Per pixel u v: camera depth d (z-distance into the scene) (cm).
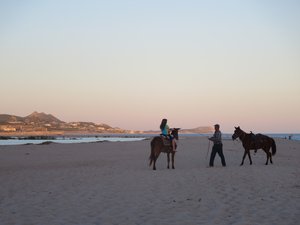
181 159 2456
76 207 966
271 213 873
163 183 1323
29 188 1272
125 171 1728
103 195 1117
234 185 1253
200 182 1330
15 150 3622
